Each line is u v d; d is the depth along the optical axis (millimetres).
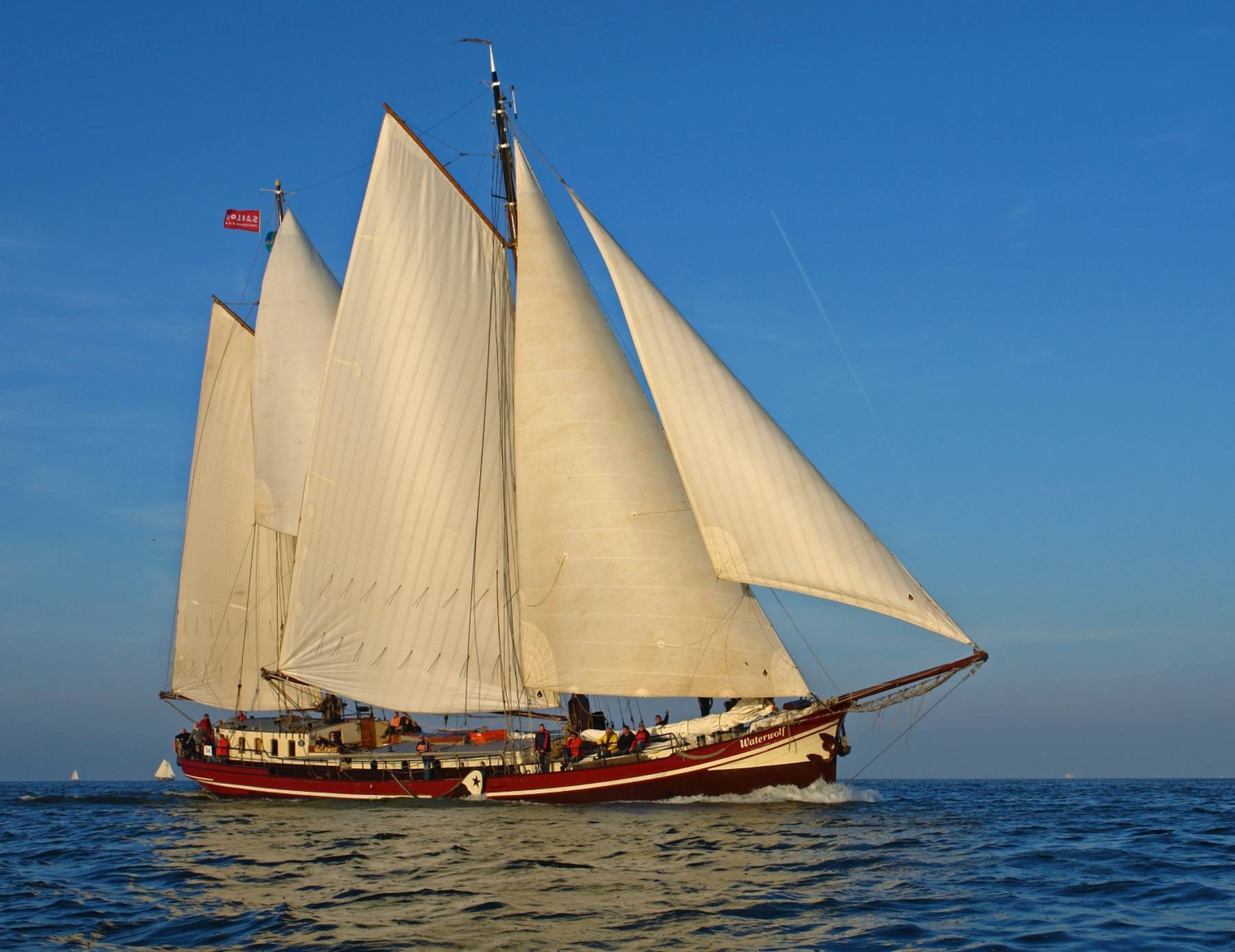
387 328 53094
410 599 52656
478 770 48094
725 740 45188
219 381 62938
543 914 25422
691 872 30109
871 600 42781
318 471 54000
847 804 46438
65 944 24297
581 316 48719
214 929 25234
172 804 58375
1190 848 36594
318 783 51938
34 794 85062
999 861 32656
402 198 53031
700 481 44875
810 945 22531
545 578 48688
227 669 62562
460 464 52625
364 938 23641
